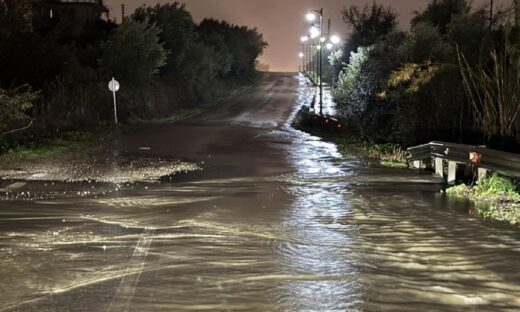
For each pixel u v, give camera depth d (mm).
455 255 6883
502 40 18312
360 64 32219
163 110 47062
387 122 27203
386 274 6109
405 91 21391
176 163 16828
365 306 5148
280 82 91250
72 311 4977
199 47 61500
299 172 14961
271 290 5555
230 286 5660
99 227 8297
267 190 11953
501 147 14664
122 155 19000
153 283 5734
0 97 19328
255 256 6773
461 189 11609
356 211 9664
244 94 71750
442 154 13523
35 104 27469
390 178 13742
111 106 36656
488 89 15766
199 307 5074
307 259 6668
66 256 6715
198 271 6148
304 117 39344
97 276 5961
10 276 5953
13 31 31062
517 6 15281
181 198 10883
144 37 42438
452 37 21875
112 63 41469
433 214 9398
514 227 8422
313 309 5059
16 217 9008
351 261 6602
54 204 10195
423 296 5438
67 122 28953
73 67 36250
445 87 19922
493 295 5480
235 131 31234
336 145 23062
